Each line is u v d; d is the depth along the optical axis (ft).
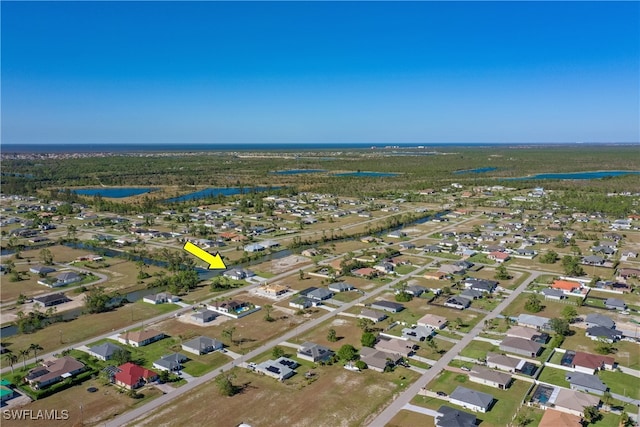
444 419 276.00
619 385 321.11
